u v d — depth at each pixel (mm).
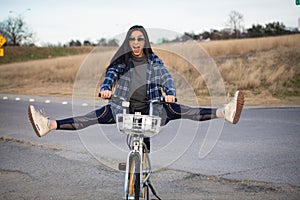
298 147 7902
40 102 17859
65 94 21797
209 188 5484
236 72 21750
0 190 5562
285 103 16094
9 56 59281
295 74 21578
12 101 18703
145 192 4672
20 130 10469
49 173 6383
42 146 8398
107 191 5461
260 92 19219
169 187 5547
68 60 31406
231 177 5945
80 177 6145
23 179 6086
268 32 51812
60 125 4461
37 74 31031
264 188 5418
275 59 24609
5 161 7184
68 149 8062
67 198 5188
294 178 5828
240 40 29578
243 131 9758
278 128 10117
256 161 6852
